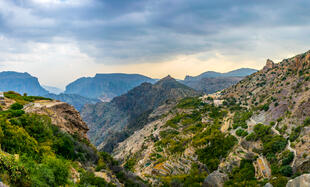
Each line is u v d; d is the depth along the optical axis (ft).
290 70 384.06
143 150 381.60
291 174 132.05
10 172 48.16
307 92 234.79
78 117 149.38
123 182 121.29
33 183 51.96
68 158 91.61
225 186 146.51
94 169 102.06
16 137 68.28
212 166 198.08
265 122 252.21
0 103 119.03
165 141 345.92
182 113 500.33
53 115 120.78
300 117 195.93
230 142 224.12
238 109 408.46
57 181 63.82
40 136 90.63
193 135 333.83
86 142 130.41
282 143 168.66
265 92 408.67
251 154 180.04
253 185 134.72
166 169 221.87
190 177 183.42
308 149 140.05
